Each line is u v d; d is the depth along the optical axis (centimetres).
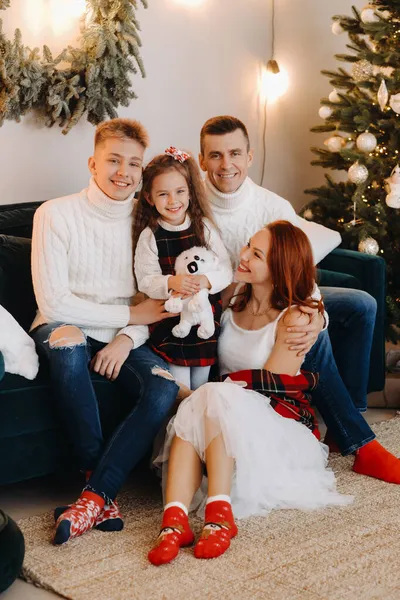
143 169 282
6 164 353
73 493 281
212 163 312
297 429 267
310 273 273
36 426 257
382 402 383
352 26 411
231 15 450
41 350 263
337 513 255
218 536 225
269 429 256
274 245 269
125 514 258
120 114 400
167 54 419
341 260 372
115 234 281
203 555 223
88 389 256
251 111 468
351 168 395
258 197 324
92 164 280
